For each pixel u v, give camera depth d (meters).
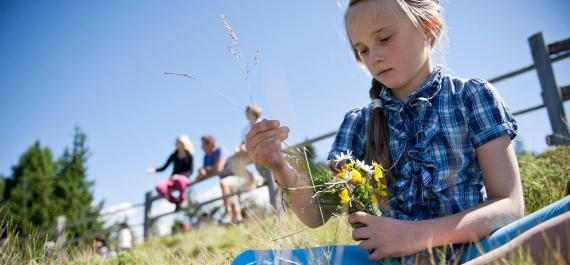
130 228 8.18
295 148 1.59
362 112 1.83
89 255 2.76
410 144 1.59
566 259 1.08
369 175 1.47
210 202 7.32
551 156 3.28
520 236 1.15
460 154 1.51
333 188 1.42
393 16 1.54
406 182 1.56
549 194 2.47
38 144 30.81
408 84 1.64
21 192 28.72
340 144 1.79
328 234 2.40
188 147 8.34
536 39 4.86
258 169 5.75
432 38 1.71
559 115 4.60
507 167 1.46
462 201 1.49
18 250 2.43
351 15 1.61
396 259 1.47
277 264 1.40
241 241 3.60
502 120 1.49
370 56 1.59
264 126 1.45
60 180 30.17
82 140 32.53
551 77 4.71
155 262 2.65
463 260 1.39
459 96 1.58
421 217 1.52
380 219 1.38
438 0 1.77
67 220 28.81
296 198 1.57
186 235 6.37
